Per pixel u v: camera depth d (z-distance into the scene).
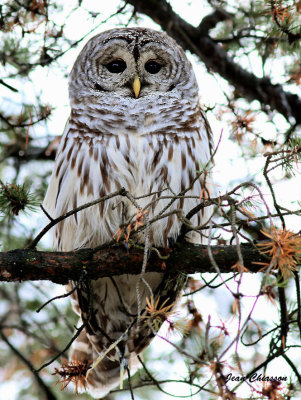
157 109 10.66
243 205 8.12
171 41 11.72
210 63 12.59
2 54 11.42
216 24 13.32
